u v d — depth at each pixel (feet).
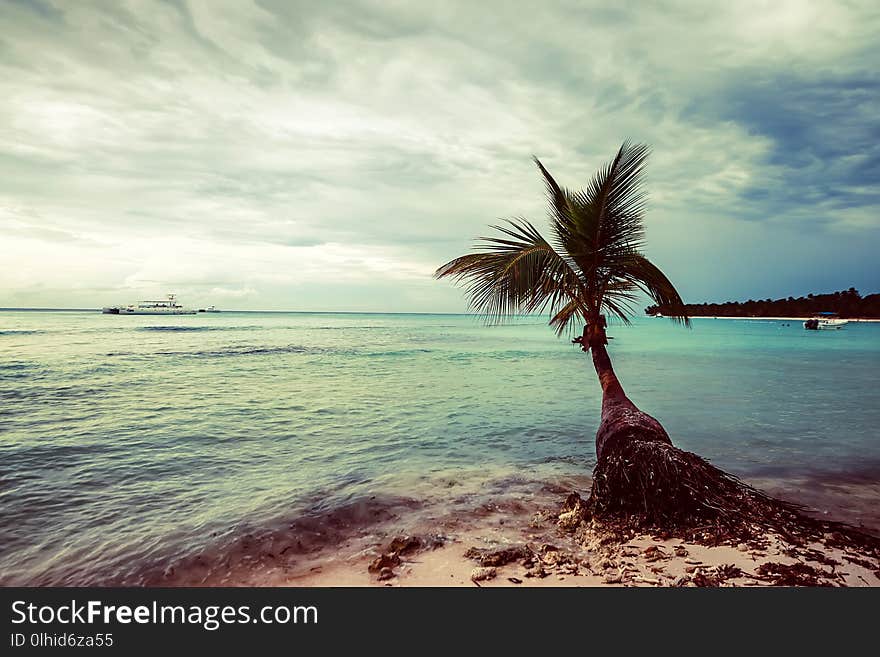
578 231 25.03
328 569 15.28
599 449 21.09
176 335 187.11
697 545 15.76
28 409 43.29
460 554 15.93
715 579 13.44
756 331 277.44
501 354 115.03
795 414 41.81
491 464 27.66
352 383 62.34
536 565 14.83
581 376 71.15
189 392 53.67
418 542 16.89
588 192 24.76
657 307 26.89
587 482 24.38
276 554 16.44
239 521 19.33
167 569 15.55
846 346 146.82
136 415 40.98
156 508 20.81
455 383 62.85
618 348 139.03
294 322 409.49
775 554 15.02
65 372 70.23
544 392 55.47
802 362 94.12
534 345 151.43
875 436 33.83
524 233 25.00
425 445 31.96
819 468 26.37
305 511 20.38
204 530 18.47
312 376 69.51
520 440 33.35
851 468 26.35
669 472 17.97
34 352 103.40
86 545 17.30
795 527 17.17
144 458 28.55
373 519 19.43
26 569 15.70
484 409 44.70
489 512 20.12
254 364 86.22
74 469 26.35
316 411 43.29
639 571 14.12
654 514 17.80
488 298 24.93
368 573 14.88
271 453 29.84
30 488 23.31
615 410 21.33
